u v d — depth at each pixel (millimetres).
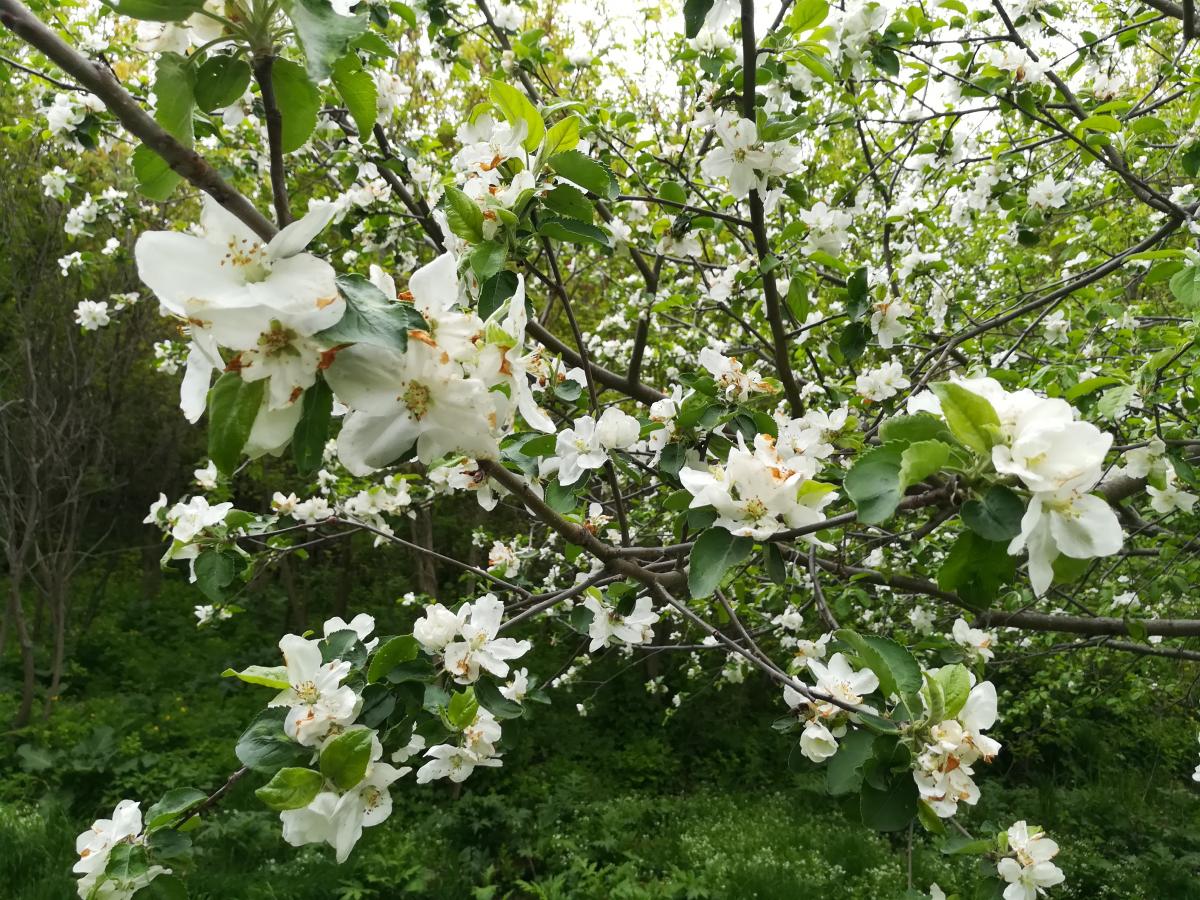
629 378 3164
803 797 8031
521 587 3229
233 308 675
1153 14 3154
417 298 862
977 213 3539
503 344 886
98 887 1320
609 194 1519
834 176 4547
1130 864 7156
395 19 3766
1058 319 3389
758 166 1898
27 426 8625
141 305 8391
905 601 4016
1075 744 9359
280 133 926
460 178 1610
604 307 6566
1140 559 4559
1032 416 855
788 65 2037
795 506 1147
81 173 5973
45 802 6262
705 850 6520
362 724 1410
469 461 1901
